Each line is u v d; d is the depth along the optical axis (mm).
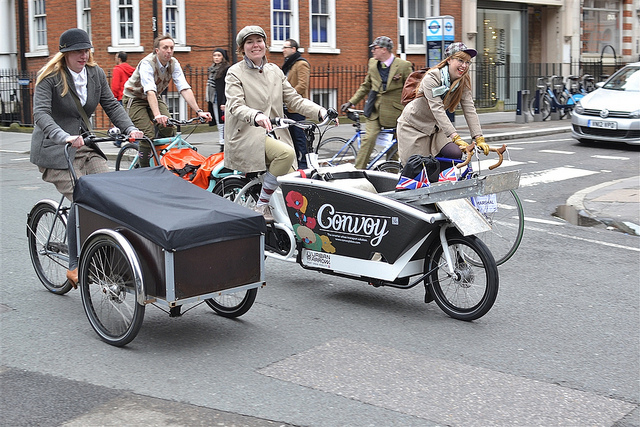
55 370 4496
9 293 6070
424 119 6594
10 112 21547
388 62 9914
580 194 10539
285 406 4004
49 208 5906
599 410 3980
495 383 4320
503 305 5809
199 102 19531
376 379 4367
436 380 4359
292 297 6035
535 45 26828
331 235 5820
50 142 5633
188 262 4637
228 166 6328
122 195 4914
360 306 5801
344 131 17328
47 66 5547
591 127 15102
